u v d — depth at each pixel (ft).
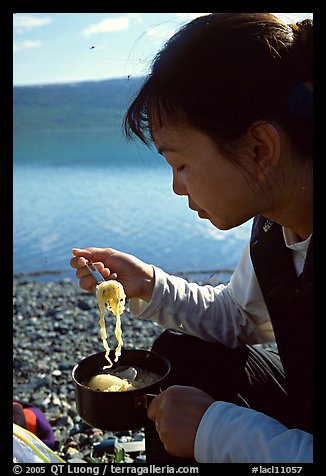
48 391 13.43
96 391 6.00
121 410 6.01
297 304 6.06
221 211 5.50
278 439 4.95
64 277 24.26
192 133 5.22
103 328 6.87
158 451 6.25
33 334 17.79
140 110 5.65
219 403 5.40
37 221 30.83
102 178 41.09
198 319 7.58
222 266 23.85
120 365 7.02
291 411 6.58
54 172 44.24
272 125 5.09
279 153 5.18
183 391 5.61
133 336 17.40
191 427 5.38
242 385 6.99
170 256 25.05
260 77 5.03
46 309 20.58
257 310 7.51
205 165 5.29
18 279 23.89
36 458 6.14
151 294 7.45
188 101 5.09
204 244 26.48
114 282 6.91
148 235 28.02
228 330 7.68
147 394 6.07
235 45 5.10
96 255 7.43
